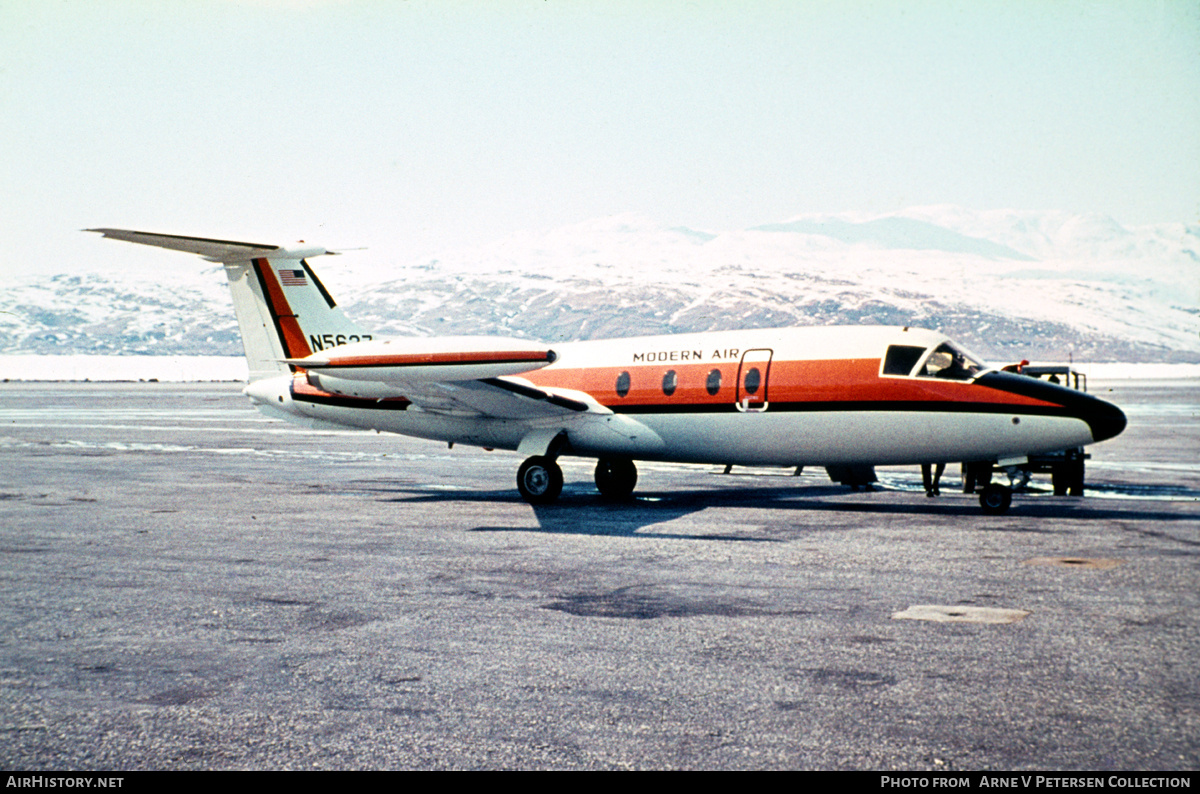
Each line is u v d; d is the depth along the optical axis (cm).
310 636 839
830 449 1652
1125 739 593
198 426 4372
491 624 875
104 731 620
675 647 795
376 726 625
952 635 822
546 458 1805
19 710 659
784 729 612
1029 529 1427
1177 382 13150
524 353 1573
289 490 2028
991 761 562
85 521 1557
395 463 2694
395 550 1274
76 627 874
